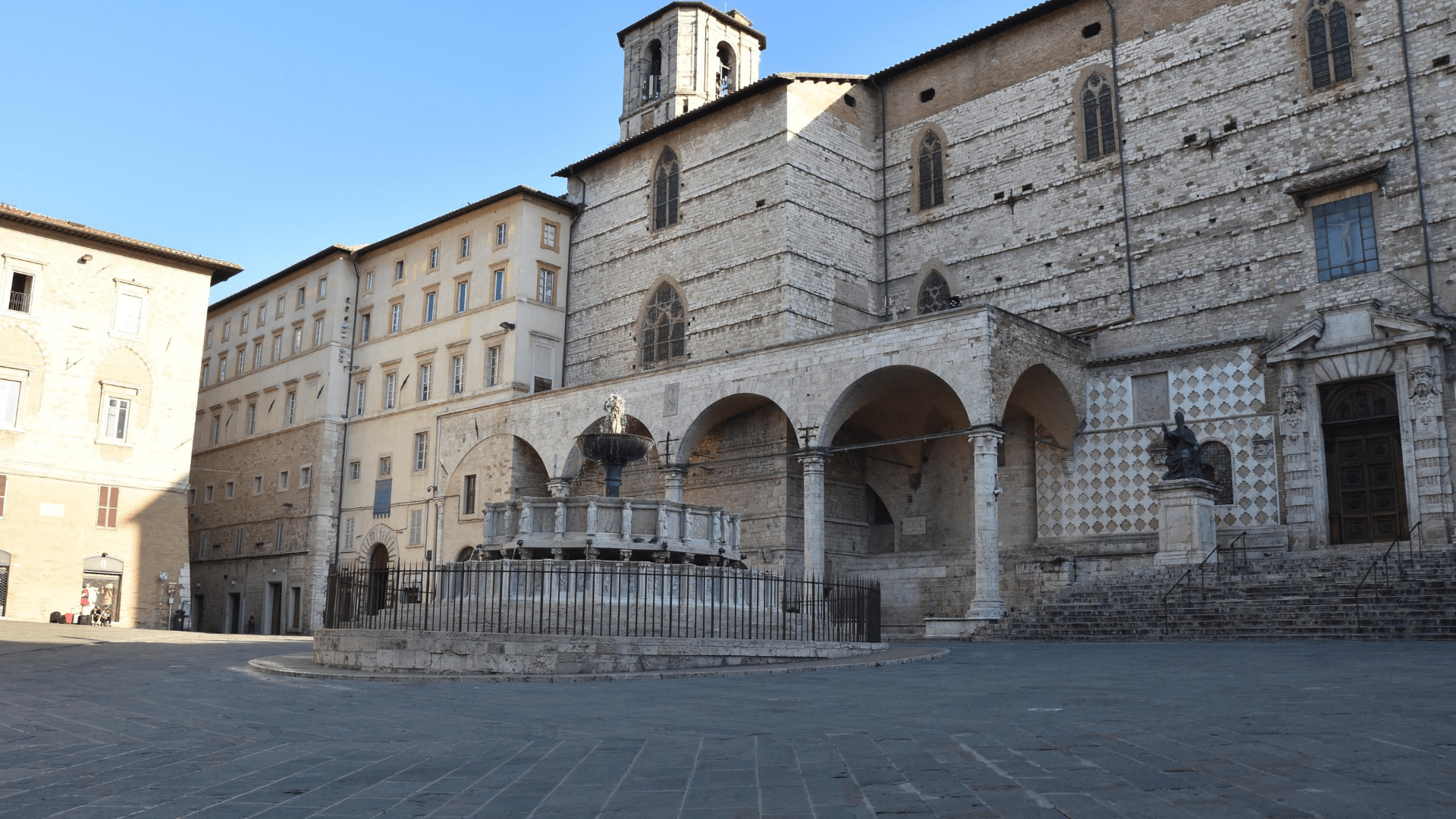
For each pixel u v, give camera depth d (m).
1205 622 31.53
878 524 52.91
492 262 60.69
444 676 18.98
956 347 39.53
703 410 47.69
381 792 8.04
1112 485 42.88
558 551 26.70
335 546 65.19
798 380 44.28
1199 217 42.97
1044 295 47.38
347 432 66.75
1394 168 38.03
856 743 9.84
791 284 49.72
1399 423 36.19
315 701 15.28
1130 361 43.09
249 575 69.38
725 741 10.35
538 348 59.28
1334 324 38.09
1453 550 33.09
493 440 57.50
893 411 49.53
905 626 47.81
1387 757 8.32
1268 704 12.33
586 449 32.12
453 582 26.56
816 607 29.50
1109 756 8.64
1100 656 24.14
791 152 51.09
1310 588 31.72
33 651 27.67
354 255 68.56
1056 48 48.91
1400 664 18.61
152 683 18.70
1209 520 37.88
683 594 25.95
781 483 49.31
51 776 9.11
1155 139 44.81
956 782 7.72
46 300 55.19
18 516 52.78
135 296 58.16
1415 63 38.19
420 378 63.19
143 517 56.56
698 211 55.12
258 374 73.44
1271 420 39.19
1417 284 36.84
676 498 48.12
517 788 8.07
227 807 7.54
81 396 55.62
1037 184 48.50
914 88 54.31
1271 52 41.91
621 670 19.78
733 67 73.50
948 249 51.34
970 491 48.66
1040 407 44.47
